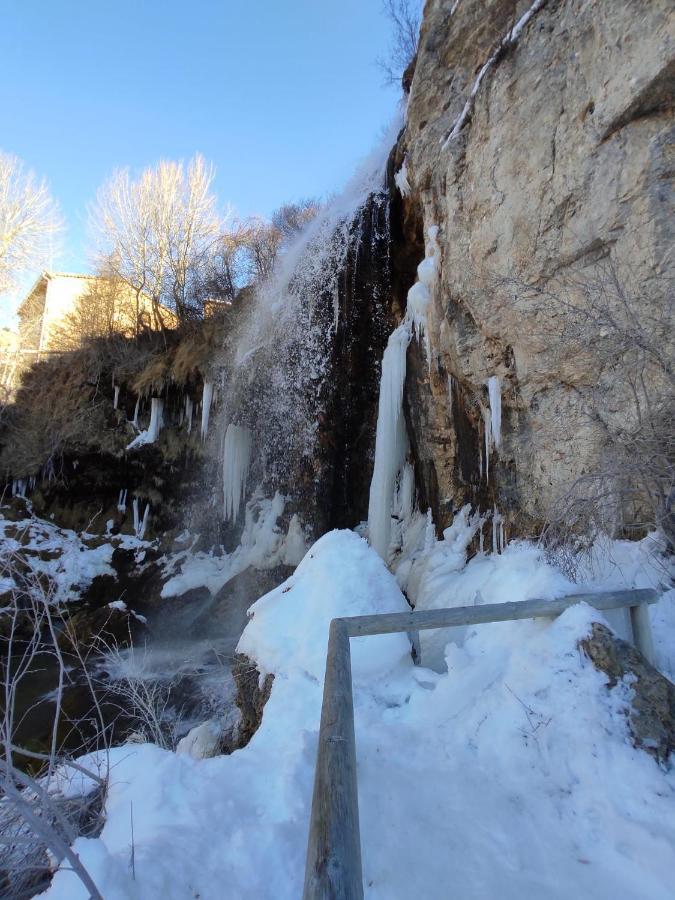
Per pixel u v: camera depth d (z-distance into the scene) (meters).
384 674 3.43
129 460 16.84
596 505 3.82
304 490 13.16
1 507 16.20
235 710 6.02
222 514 15.30
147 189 20.27
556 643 2.71
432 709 2.88
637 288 4.39
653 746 2.16
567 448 5.18
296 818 2.12
